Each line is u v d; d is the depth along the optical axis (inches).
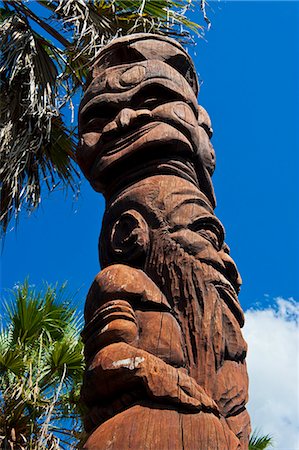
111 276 128.5
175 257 130.3
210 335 122.0
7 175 238.5
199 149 156.9
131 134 152.6
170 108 155.5
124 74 163.6
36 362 230.1
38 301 248.4
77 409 217.5
